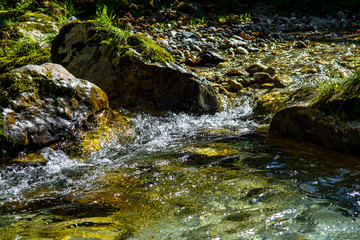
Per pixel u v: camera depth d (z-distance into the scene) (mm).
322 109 3334
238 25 9430
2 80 3598
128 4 9617
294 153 3229
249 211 2223
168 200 2441
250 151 3357
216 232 1993
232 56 7184
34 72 3773
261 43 7984
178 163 3168
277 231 1978
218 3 10531
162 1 10289
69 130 3721
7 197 2615
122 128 4051
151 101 4688
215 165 3053
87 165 3264
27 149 3398
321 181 2611
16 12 7523
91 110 4051
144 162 3254
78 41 5121
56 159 3361
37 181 2910
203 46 7648
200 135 4020
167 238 1948
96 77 4875
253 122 4418
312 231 1970
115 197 2541
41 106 3625
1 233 2062
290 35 8875
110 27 5207
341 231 1962
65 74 4027
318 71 5977
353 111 3119
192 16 9859
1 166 3127
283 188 2523
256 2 11328
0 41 6398
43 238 1985
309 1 10945
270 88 5457
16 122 3373
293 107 3625
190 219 2160
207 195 2480
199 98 4707
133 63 4648
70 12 8805
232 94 5344
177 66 4738
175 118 4543
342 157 3061
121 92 4762
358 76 3303
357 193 2402
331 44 7871
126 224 2133
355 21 10320
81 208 2381
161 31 8414
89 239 1961
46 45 6254
